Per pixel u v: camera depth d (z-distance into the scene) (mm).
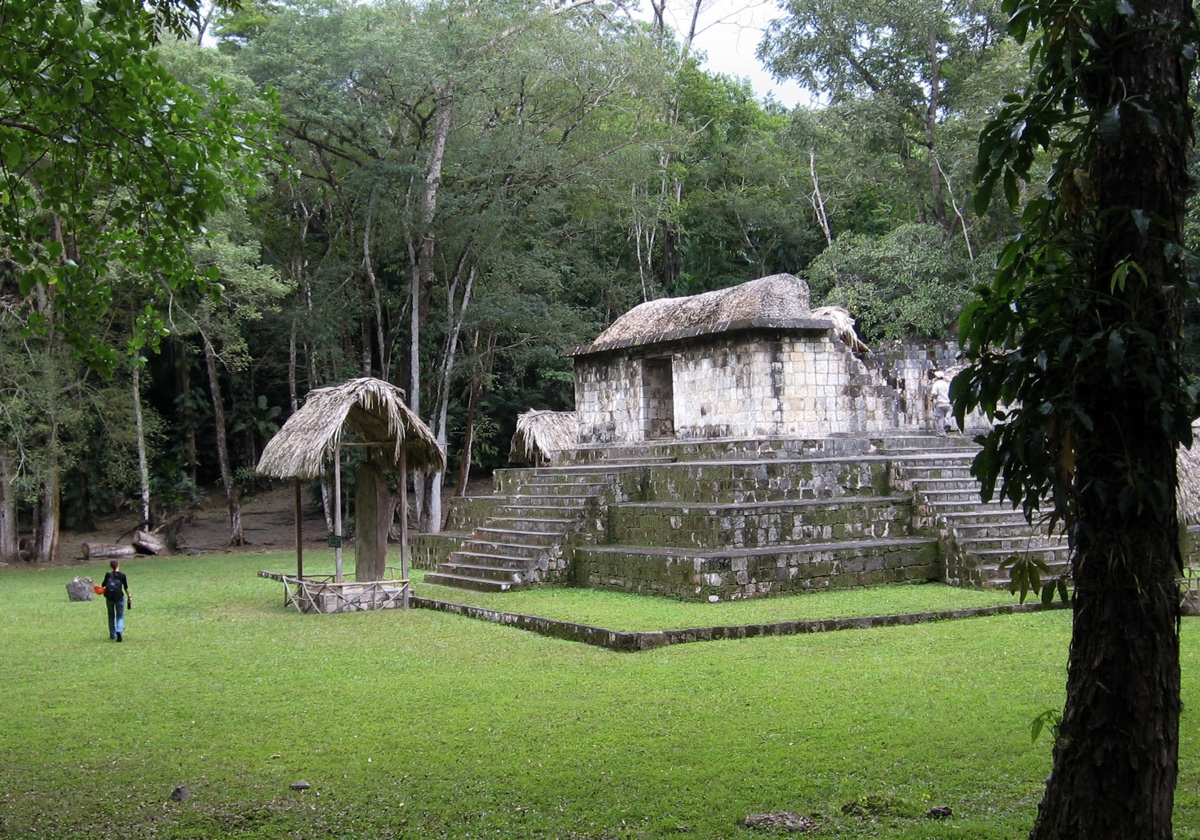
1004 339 4789
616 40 29844
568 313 31094
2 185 8016
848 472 16938
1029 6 4602
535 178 30062
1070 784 4457
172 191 8008
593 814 6141
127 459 30016
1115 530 4402
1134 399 4375
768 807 6207
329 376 33469
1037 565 4719
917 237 31906
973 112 30016
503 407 37625
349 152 30984
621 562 16203
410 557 22312
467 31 27812
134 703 9500
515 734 7988
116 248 8547
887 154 35312
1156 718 4336
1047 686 9133
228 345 29047
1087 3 4395
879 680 9500
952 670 9875
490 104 29250
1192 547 16906
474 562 18578
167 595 18844
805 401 18688
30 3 7074
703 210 40656
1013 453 4484
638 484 18062
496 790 6652
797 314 18781
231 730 8391
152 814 6383
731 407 18922
